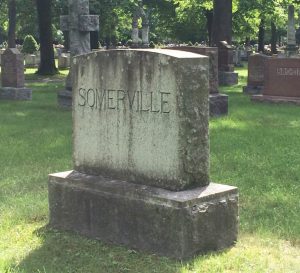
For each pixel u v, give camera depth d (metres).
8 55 9.84
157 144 2.65
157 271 2.38
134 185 2.73
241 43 35.38
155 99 2.64
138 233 2.64
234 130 6.30
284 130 6.32
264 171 4.27
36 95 10.61
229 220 2.67
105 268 2.46
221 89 11.92
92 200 2.83
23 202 3.45
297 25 30.61
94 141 2.98
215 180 3.99
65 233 2.92
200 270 2.38
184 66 2.54
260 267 2.43
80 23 8.23
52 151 5.08
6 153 5.00
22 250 2.68
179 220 2.46
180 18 23.66
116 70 2.82
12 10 19.83
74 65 3.07
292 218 3.12
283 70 9.10
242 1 17.14
